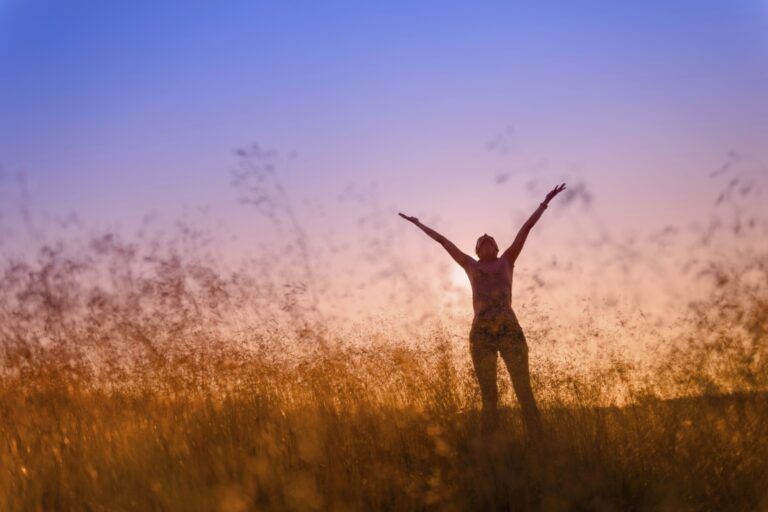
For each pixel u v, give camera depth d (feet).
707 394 18.01
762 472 16.51
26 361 21.22
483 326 20.74
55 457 18.53
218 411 20.51
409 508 16.46
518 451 17.81
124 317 21.83
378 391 20.45
